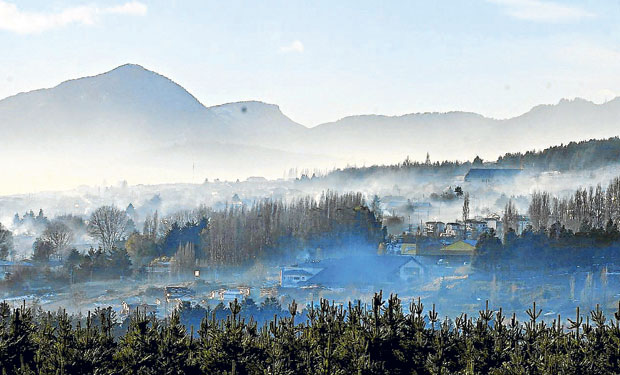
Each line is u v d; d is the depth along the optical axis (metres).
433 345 69.31
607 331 69.19
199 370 68.38
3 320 73.19
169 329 72.50
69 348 66.19
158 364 67.88
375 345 67.50
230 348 68.12
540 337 70.50
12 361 65.94
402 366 67.62
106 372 64.38
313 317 73.94
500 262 163.88
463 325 73.12
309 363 66.12
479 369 67.81
